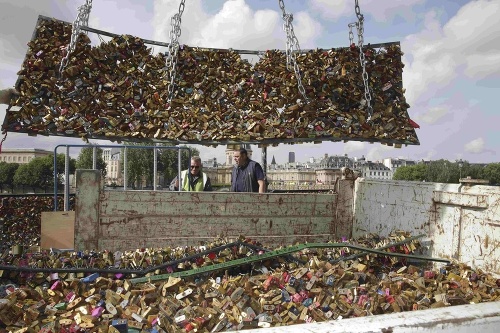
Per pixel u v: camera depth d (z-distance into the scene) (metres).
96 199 3.88
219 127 4.56
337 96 4.75
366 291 2.89
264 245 4.45
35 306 2.46
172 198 4.13
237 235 4.35
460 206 3.52
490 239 3.21
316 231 4.72
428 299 2.83
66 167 5.37
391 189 4.35
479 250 3.31
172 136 4.34
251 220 4.42
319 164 156.62
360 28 4.80
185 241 4.15
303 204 4.67
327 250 3.93
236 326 2.34
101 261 3.23
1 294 2.60
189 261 3.37
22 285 2.90
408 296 2.87
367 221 4.68
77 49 4.32
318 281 2.89
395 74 4.93
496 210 3.18
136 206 4.02
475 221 3.37
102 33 4.57
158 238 4.07
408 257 3.61
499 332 1.44
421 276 3.36
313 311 2.51
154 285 2.83
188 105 4.70
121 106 4.44
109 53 4.57
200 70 4.89
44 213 4.00
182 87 4.79
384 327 1.30
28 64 4.05
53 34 4.33
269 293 2.70
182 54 4.88
